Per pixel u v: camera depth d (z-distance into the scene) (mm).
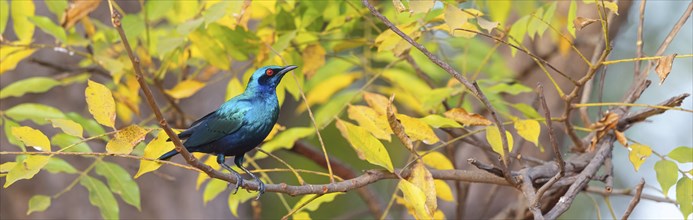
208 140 9406
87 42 11547
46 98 14273
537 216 8242
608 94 18469
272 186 8312
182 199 15008
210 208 15234
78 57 14438
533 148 14180
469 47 13258
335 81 13055
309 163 19734
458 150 15602
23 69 14109
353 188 8680
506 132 9062
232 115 9406
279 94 11289
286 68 9773
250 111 9477
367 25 11812
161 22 14789
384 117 9211
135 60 6641
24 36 10992
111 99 7781
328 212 21047
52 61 14289
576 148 10344
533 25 9641
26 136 7863
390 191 20016
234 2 9312
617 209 20031
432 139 8961
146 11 11141
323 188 8484
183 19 11297
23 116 10406
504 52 15023
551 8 9602
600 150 9547
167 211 14812
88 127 10711
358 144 8688
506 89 11180
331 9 11758
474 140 11500
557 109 14219
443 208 15414
